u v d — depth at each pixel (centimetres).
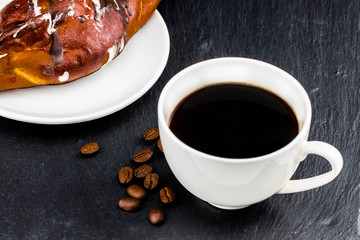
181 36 65
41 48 57
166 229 51
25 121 56
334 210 51
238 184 46
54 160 55
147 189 53
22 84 58
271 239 50
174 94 49
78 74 58
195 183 48
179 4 68
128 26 60
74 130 57
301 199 52
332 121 57
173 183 53
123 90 58
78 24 58
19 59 57
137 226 51
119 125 57
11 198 53
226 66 50
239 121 48
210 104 49
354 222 51
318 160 54
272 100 49
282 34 65
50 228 51
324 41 64
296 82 48
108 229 51
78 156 55
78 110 57
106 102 58
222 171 45
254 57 62
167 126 47
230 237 50
